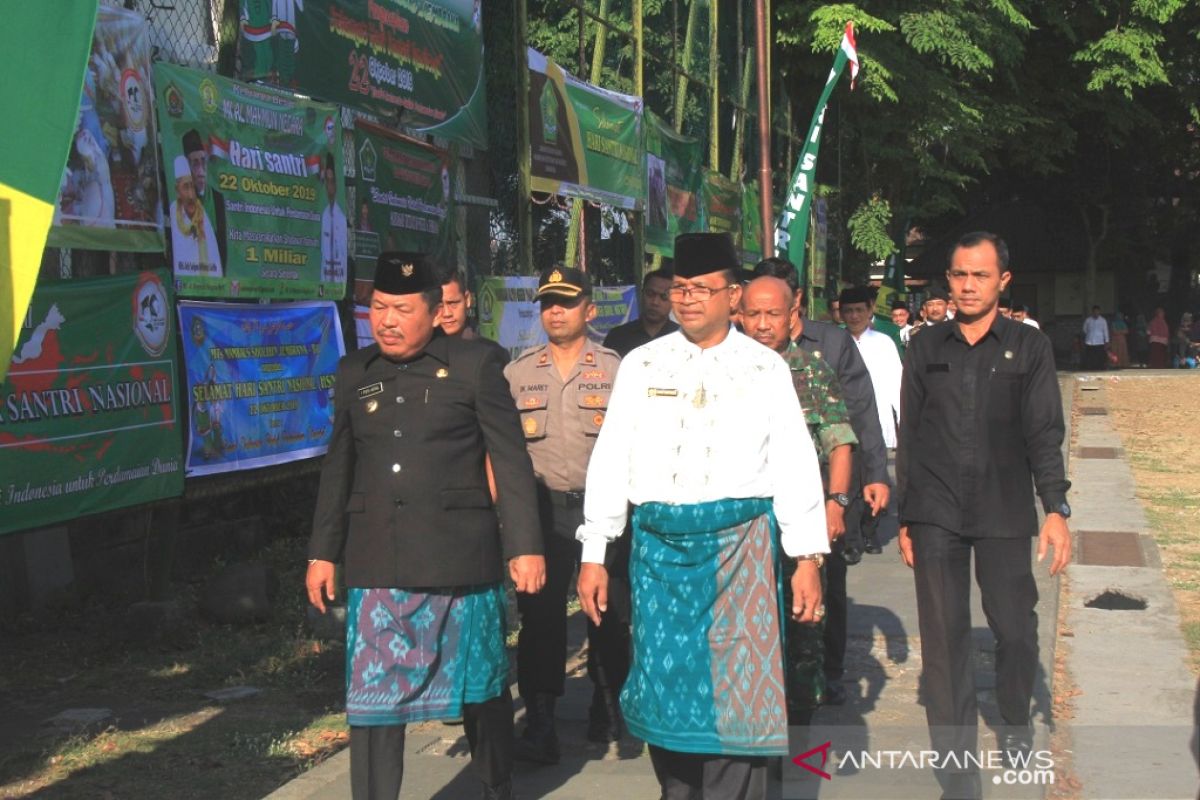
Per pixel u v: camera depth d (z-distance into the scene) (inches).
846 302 388.5
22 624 320.5
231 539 410.0
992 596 193.6
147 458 269.7
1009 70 1029.2
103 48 252.2
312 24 303.6
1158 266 1780.3
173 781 216.1
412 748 230.7
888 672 278.2
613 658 231.6
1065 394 1061.8
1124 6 1130.7
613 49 540.1
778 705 163.6
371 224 342.6
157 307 272.1
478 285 386.0
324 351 330.3
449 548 173.6
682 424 166.4
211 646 304.7
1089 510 480.4
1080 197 1582.2
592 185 475.5
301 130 315.6
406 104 349.1
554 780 213.5
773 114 858.1
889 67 910.4
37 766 223.1
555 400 230.1
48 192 173.5
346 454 179.3
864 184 970.7
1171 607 326.3
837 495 206.1
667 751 172.2
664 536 166.6
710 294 166.6
